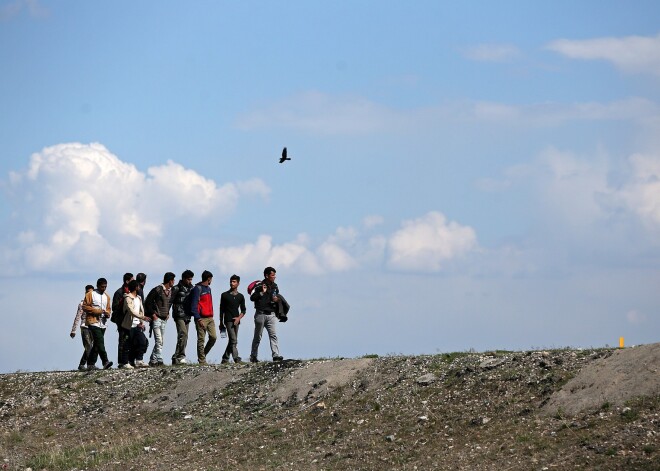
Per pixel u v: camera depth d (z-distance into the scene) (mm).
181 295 44344
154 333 44312
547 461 26000
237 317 43656
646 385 28203
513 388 31281
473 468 26750
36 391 42656
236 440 33812
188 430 36000
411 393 33406
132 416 38812
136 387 41156
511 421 29266
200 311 43688
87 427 38594
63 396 41781
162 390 40375
